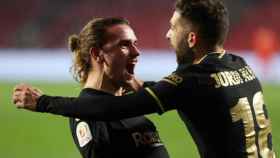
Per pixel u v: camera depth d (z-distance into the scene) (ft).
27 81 211.82
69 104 35.27
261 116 36.94
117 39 37.14
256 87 37.65
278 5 302.66
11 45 290.76
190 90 34.99
